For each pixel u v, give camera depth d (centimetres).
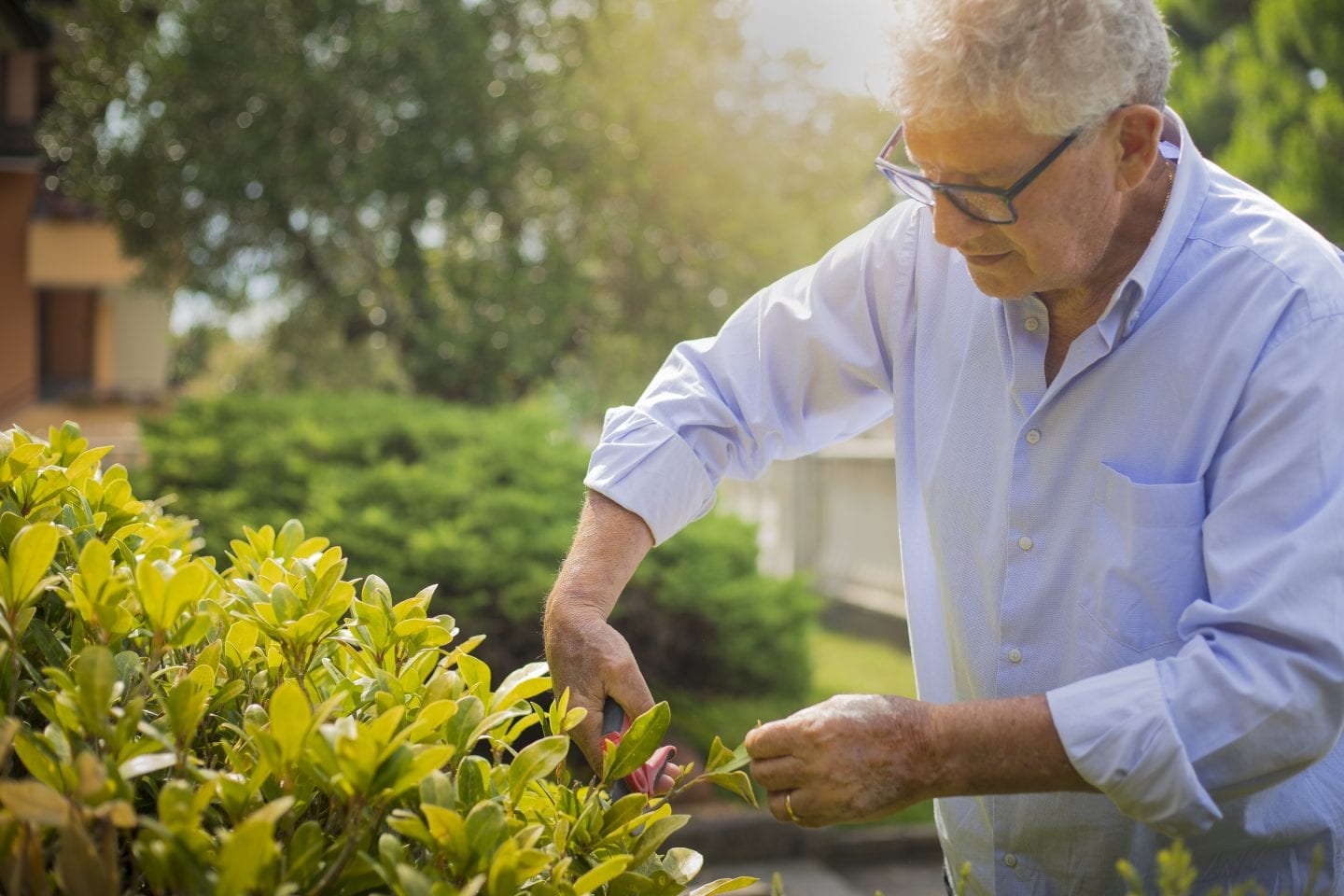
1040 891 149
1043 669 142
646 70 797
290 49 800
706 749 512
